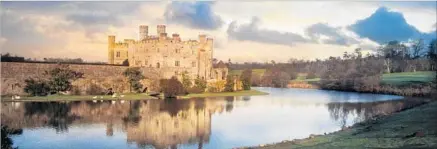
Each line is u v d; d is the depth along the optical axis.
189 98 135.50
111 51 187.00
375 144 49.00
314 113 94.75
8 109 91.81
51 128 69.88
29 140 60.31
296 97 147.00
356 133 59.66
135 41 179.50
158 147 56.84
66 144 58.09
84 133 66.00
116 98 122.94
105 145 57.78
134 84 146.25
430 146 45.12
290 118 85.94
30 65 130.88
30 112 87.75
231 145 58.09
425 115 71.56
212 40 182.12
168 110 98.00
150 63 171.00
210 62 182.38
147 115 87.94
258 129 71.38
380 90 175.75
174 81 140.75
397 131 57.16
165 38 167.00
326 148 49.06
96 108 97.38
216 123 78.19
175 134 66.12
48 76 131.88
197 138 63.06
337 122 79.44
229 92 168.38
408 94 151.62
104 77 145.75
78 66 142.00
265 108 106.12
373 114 89.81
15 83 125.50
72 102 108.88
